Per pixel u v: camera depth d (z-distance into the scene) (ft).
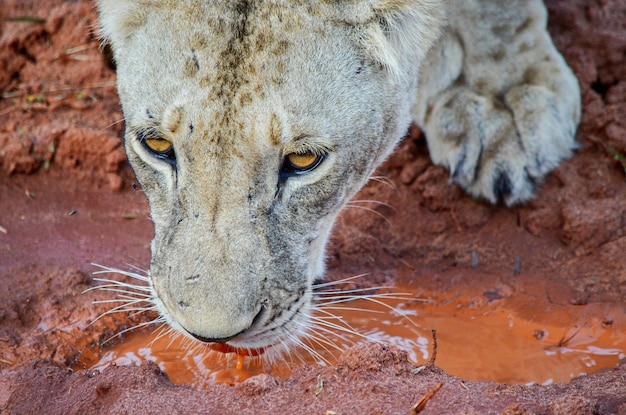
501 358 25.40
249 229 21.48
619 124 33.37
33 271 28.45
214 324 20.38
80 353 25.63
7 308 26.66
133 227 31.37
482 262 29.73
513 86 31.73
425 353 25.62
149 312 27.14
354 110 22.62
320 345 25.81
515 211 31.45
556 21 36.99
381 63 23.31
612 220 30.14
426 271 29.55
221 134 20.84
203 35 21.36
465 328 26.91
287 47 21.48
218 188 21.26
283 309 22.36
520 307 27.71
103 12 24.27
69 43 37.65
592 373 24.08
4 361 24.84
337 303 27.99
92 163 33.50
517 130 31.09
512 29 31.50
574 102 32.65
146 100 21.67
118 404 20.66
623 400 20.51
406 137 33.17
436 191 31.53
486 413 19.57
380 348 21.77
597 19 37.22
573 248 29.96
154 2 22.39
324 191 22.84
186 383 23.99
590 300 27.71
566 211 30.40
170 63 21.48
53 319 26.68
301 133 21.42
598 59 36.06
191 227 21.54
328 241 29.86
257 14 21.48
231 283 20.84
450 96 31.55
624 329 26.48
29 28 37.58
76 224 31.32
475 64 31.50
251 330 21.66
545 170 31.45
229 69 20.99
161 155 22.52
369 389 20.42
